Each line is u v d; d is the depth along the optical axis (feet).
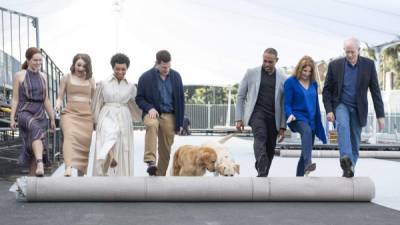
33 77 20.98
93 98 20.88
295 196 19.76
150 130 20.07
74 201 19.29
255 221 16.08
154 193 19.20
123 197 19.20
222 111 119.55
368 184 20.08
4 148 44.14
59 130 38.86
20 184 19.21
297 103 21.30
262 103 21.74
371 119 69.67
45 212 17.22
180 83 21.25
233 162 20.84
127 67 20.75
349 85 21.07
